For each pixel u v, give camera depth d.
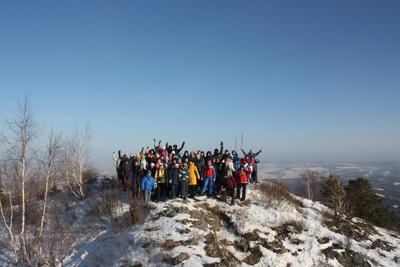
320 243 16.88
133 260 13.60
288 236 16.94
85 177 24.62
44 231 16.97
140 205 17.86
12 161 16.00
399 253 18.70
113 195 20.06
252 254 15.03
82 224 17.91
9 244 16.27
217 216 17.48
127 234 15.50
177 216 16.30
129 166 20.36
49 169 16.94
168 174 18.44
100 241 15.70
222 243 15.28
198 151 19.78
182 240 14.57
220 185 19.67
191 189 19.45
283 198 21.66
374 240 19.38
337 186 23.12
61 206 20.05
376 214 32.03
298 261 15.37
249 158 22.70
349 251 16.86
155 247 14.08
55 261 14.16
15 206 19.47
